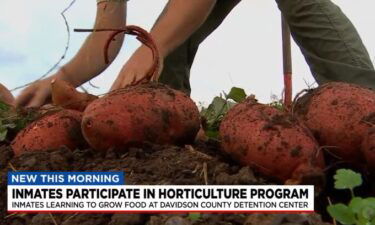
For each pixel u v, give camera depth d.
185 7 3.18
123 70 2.79
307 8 4.09
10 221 2.02
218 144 2.37
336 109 2.13
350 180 1.79
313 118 2.17
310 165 1.98
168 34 3.17
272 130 2.02
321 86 2.27
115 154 2.16
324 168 2.07
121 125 2.13
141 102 2.15
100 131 2.14
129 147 2.16
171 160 2.06
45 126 2.38
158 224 1.76
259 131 2.03
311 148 2.01
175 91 2.26
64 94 2.56
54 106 2.60
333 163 2.15
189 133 2.23
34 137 2.37
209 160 2.06
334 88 2.21
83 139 2.40
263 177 2.04
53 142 2.37
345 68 4.00
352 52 4.04
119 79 2.77
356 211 1.73
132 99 2.16
